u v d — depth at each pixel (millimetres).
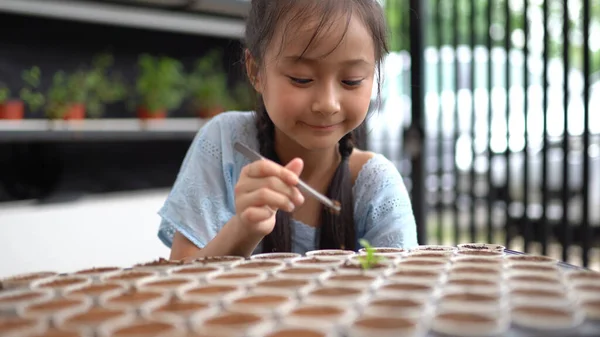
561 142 2236
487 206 2494
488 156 2465
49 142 2883
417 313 654
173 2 2779
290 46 1014
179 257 1229
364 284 792
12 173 2770
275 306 703
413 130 2412
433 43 2615
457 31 2496
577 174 3309
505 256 979
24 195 2762
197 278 863
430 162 2732
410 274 848
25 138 2430
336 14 1003
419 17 2369
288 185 957
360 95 1072
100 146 3068
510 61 2338
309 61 1014
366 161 1336
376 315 654
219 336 597
